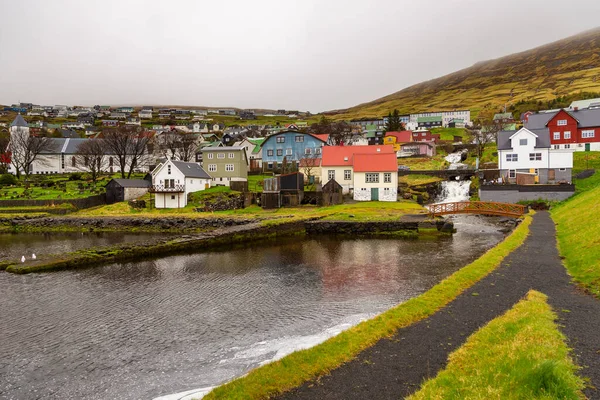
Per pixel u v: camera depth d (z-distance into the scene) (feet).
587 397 26.48
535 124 276.41
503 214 159.12
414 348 39.78
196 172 234.99
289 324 59.36
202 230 170.91
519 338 36.78
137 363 47.75
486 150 333.21
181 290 78.43
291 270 94.89
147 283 83.92
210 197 218.38
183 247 122.31
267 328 58.03
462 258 104.12
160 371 45.68
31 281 85.51
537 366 28.43
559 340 35.99
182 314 64.59
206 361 47.93
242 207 215.31
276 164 304.71
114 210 208.95
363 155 226.17
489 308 49.93
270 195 209.77
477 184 228.43
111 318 62.90
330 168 232.32
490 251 85.10
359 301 69.56
